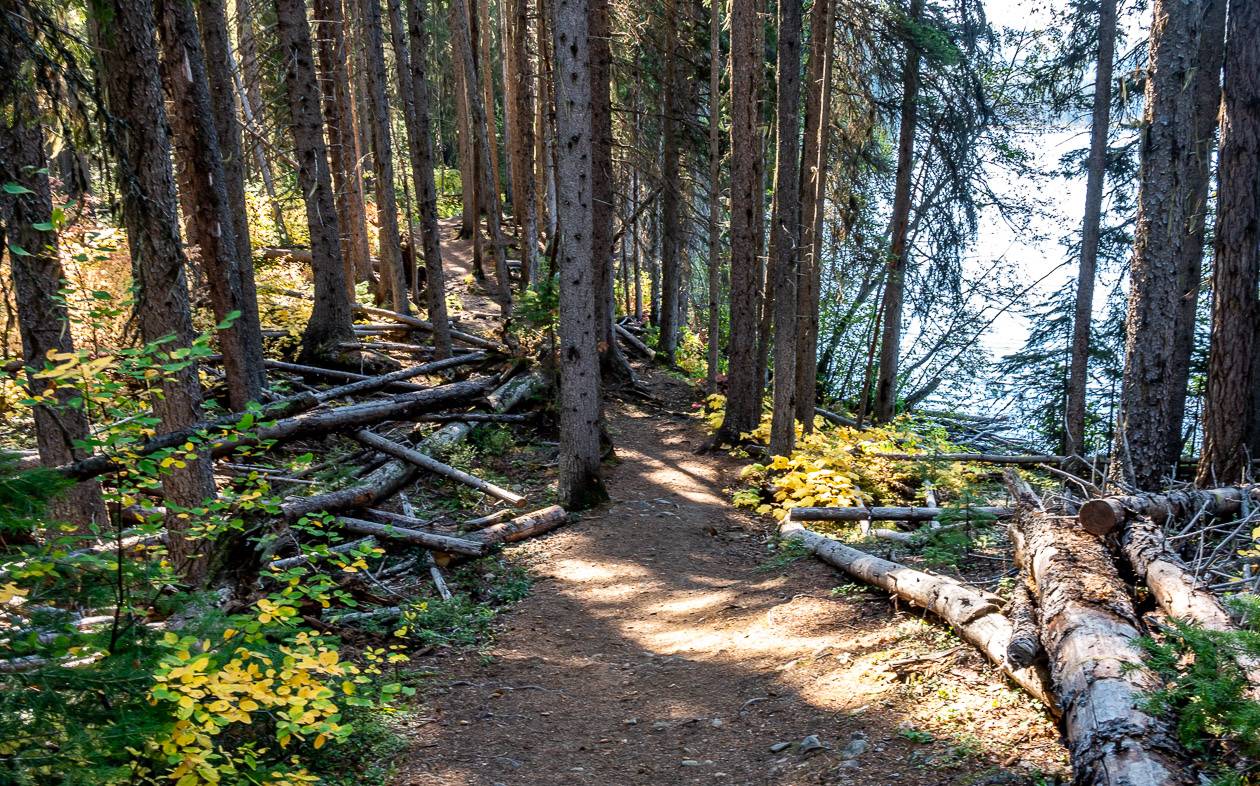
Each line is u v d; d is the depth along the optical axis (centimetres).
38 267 730
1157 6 849
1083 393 1450
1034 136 2000
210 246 1012
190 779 358
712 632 838
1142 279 880
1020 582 662
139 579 411
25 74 536
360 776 564
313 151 1673
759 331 1875
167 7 952
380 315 2117
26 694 312
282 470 1156
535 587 998
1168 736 379
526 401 1672
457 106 3244
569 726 662
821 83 1544
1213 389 982
